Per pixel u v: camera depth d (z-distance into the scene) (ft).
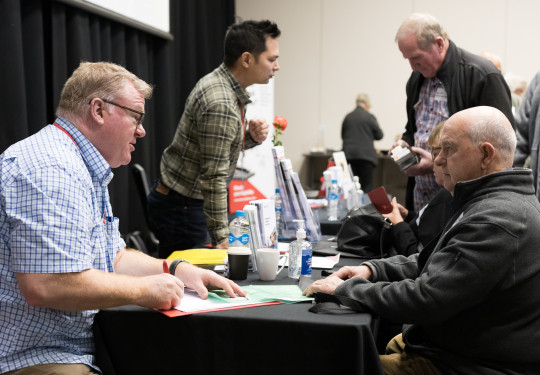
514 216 4.55
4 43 9.08
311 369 4.42
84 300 4.30
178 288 4.71
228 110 7.82
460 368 4.71
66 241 4.26
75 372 4.48
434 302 4.57
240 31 7.99
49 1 10.59
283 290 5.33
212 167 7.84
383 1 26.03
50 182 4.31
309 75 27.02
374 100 26.58
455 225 4.86
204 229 9.18
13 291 4.43
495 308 4.62
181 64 18.62
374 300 4.78
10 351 4.46
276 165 7.79
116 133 4.86
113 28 13.02
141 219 14.34
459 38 25.46
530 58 24.98
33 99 9.96
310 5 26.68
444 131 5.18
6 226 4.41
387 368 5.06
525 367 4.61
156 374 4.69
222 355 4.56
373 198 7.45
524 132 9.74
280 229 8.00
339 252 7.21
